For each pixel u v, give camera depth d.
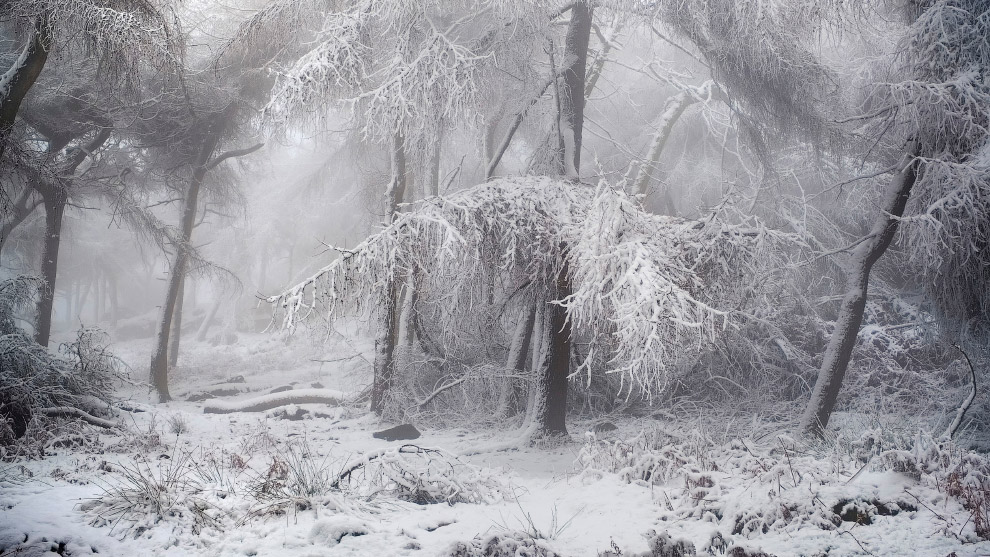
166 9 13.86
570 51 14.06
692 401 15.98
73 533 5.17
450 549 5.15
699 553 5.38
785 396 16.53
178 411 15.50
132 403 15.59
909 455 6.75
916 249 12.18
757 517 6.12
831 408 12.43
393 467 7.45
